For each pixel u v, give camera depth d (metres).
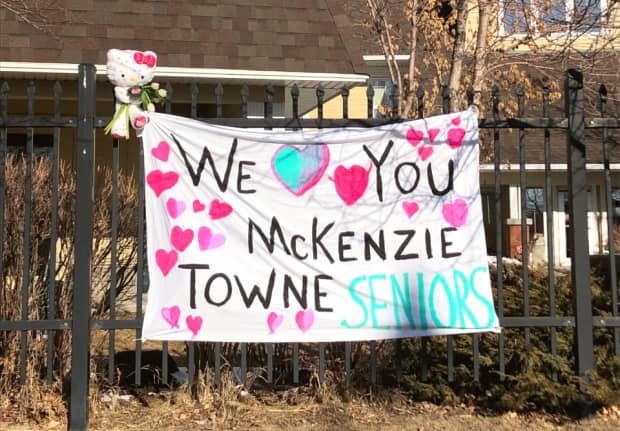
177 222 4.44
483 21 6.60
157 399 4.81
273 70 9.08
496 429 4.33
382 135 4.59
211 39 9.20
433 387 4.75
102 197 5.38
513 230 12.60
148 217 4.44
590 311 4.46
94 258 5.34
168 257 4.41
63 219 4.92
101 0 9.21
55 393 4.63
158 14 9.27
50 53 8.55
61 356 4.81
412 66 7.26
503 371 4.49
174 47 9.03
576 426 4.34
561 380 4.61
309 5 9.85
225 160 4.51
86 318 4.27
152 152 4.46
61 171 5.08
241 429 4.32
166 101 4.57
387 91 12.55
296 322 4.42
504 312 4.94
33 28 8.63
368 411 4.64
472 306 4.48
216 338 4.38
